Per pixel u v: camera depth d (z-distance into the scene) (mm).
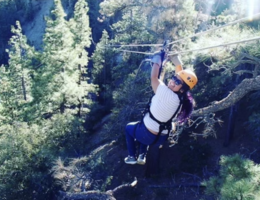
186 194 19297
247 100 19688
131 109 20719
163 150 23109
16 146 21047
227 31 15906
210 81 19047
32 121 28922
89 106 35250
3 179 19984
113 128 21938
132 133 4586
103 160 20672
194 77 4109
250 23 15406
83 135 25141
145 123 4383
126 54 32938
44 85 30000
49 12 81125
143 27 31625
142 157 4844
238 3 18250
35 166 20672
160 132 4305
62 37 30938
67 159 20719
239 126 22109
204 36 16297
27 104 30484
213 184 8266
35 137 22859
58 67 31234
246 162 7977
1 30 85250
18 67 31422
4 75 32094
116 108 23016
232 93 10883
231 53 13523
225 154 20766
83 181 18953
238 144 20859
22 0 95688
